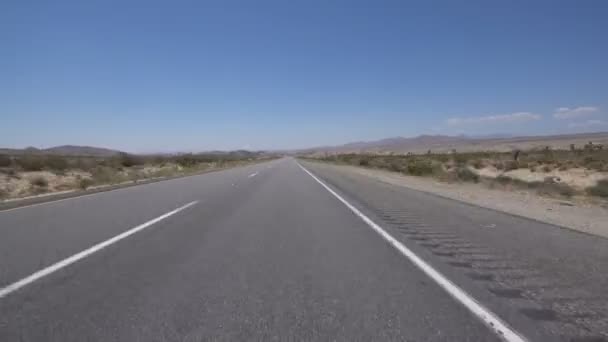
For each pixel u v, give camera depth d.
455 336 4.26
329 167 57.25
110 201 16.08
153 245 8.48
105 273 6.46
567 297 5.45
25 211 13.22
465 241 9.03
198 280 6.15
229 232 9.97
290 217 12.40
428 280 6.18
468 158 59.81
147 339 4.18
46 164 39.78
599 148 61.03
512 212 13.74
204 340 4.16
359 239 9.23
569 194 20.89
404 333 4.32
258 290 5.71
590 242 8.91
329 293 5.59
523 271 6.68
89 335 4.27
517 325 4.54
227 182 26.92
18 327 4.45
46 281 6.03
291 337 4.23
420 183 27.22
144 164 59.75
